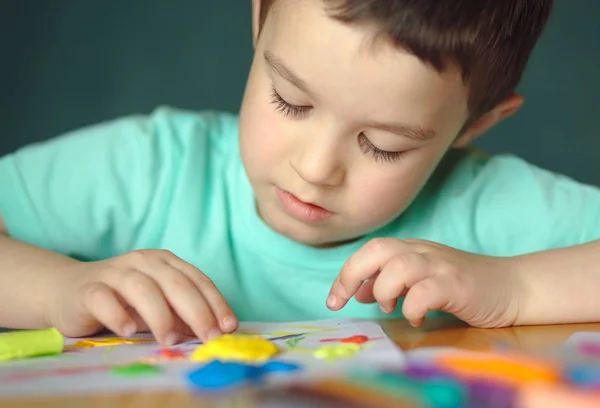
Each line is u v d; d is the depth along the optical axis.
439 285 0.72
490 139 1.74
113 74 1.65
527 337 0.66
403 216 1.05
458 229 1.06
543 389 0.40
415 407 0.38
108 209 1.03
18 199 1.01
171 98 1.67
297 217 0.84
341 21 0.70
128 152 1.08
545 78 1.73
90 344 0.63
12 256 0.80
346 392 0.40
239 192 1.07
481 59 0.81
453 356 0.51
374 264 0.74
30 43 1.62
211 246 1.04
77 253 1.03
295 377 0.44
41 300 0.74
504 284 0.77
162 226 1.06
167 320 0.64
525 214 1.08
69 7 1.64
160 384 0.44
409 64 0.71
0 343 0.54
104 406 0.39
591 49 1.73
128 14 1.66
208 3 1.69
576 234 1.06
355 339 0.60
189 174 1.08
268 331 0.67
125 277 0.67
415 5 0.70
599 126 1.73
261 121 0.81
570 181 1.13
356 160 0.78
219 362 0.47
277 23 0.77
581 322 0.79
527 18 0.90
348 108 0.73
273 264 1.03
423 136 0.77
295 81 0.73
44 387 0.43
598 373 0.45
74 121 1.62
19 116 1.60
